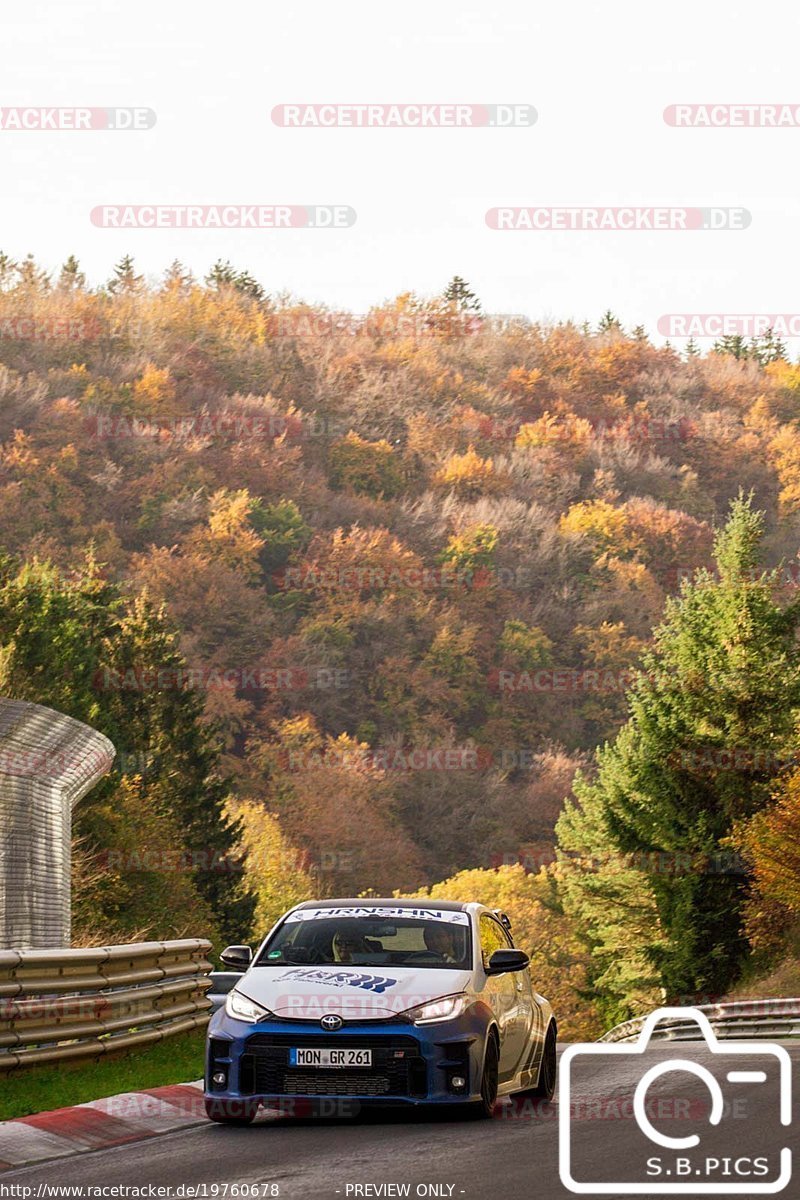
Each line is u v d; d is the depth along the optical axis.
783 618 111.06
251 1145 22.77
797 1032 62.72
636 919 120.50
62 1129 23.66
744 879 103.12
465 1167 20.25
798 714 108.44
